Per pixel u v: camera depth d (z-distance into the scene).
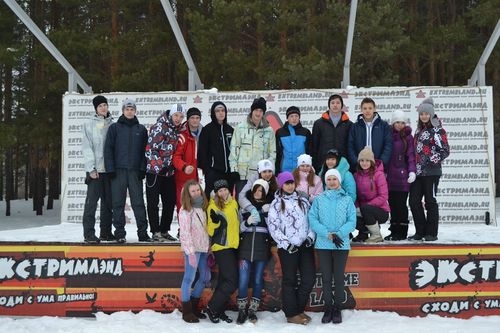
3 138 15.94
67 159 11.52
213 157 6.64
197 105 11.33
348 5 17.64
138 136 6.58
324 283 5.66
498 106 18.30
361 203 6.30
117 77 17.64
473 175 10.63
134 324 5.62
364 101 6.49
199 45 16.52
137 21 20.09
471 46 18.95
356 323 5.55
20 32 21.78
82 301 6.20
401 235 6.66
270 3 16.08
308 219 5.72
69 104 11.55
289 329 5.30
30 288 6.24
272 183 5.97
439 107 10.77
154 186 6.57
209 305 5.70
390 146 6.43
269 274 6.12
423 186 6.62
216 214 5.73
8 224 19.88
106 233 6.70
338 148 6.54
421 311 5.99
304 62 15.35
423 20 20.50
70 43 17.53
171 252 6.20
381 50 15.63
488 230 9.22
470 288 5.99
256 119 6.54
